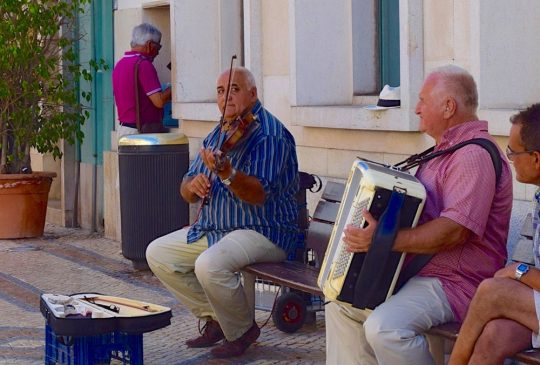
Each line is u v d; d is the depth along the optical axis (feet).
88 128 44.55
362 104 31.35
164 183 33.76
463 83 19.16
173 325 27.91
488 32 24.75
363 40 31.65
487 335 16.49
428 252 18.24
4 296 32.22
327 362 21.02
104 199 42.86
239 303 23.97
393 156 28.09
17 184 42.47
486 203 18.31
